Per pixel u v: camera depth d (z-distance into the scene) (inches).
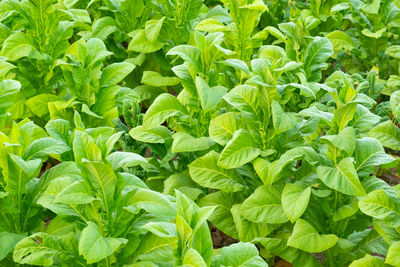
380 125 111.7
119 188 94.3
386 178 130.9
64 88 133.6
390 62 146.8
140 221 96.0
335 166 103.4
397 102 107.9
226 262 91.6
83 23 136.4
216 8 144.4
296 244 100.3
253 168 111.4
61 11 127.3
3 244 94.5
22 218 100.0
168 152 114.4
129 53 148.7
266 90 106.0
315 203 107.0
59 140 102.2
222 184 109.6
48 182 98.9
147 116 112.1
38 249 92.6
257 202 105.3
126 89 131.6
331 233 106.2
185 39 140.9
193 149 110.2
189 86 113.4
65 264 93.7
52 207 93.8
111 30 143.4
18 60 128.3
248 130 109.9
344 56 151.3
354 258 104.5
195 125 115.3
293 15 154.0
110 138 94.4
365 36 148.1
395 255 96.4
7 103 101.7
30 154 98.0
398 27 147.6
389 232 100.0
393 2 145.3
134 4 144.2
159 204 93.7
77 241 95.1
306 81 120.6
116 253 95.3
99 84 125.6
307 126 110.5
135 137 114.7
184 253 89.4
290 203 101.7
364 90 129.0
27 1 128.6
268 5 160.4
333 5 155.7
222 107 124.8
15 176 97.4
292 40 129.0
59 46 130.1
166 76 145.9
